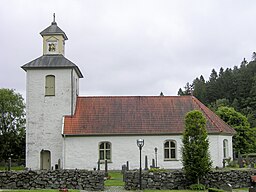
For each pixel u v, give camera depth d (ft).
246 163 133.80
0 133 210.38
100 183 84.69
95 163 126.82
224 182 90.02
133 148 128.06
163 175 87.66
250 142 180.14
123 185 91.15
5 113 211.41
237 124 179.83
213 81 410.52
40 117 131.64
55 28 138.72
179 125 130.82
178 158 127.75
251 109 305.94
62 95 132.77
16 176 84.58
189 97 142.61
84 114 133.49
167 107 137.69
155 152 127.34
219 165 127.75
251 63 398.62
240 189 88.84
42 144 130.31
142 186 86.48
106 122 130.82
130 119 132.36
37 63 133.59
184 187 87.71
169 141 129.29
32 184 84.48
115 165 127.13
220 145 129.08
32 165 129.49
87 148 127.34
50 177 84.99
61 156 129.59
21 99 216.54
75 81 139.33
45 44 138.00
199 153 87.61
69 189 83.25
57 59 135.64
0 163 207.51
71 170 85.61
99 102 139.03
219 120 138.51
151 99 140.87
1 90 211.61
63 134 126.41
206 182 88.99
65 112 132.05
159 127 130.00
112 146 127.75
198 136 88.38
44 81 133.28
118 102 139.13
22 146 212.84
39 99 132.57
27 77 133.39
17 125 213.46
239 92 355.15
